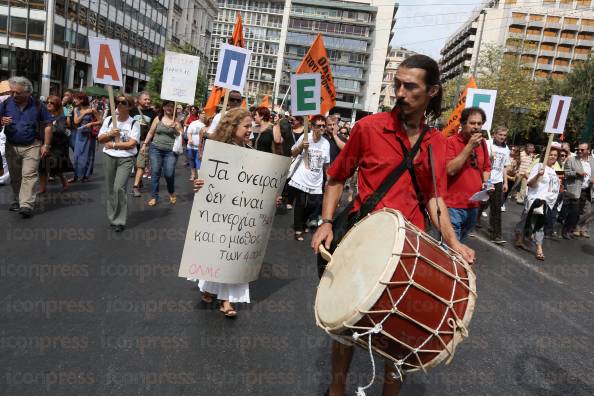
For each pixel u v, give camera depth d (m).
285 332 3.88
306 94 6.98
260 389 3.02
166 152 8.47
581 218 10.12
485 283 5.79
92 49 6.31
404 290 2.03
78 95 10.09
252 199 3.99
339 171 2.64
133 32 54.44
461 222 5.32
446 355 2.16
